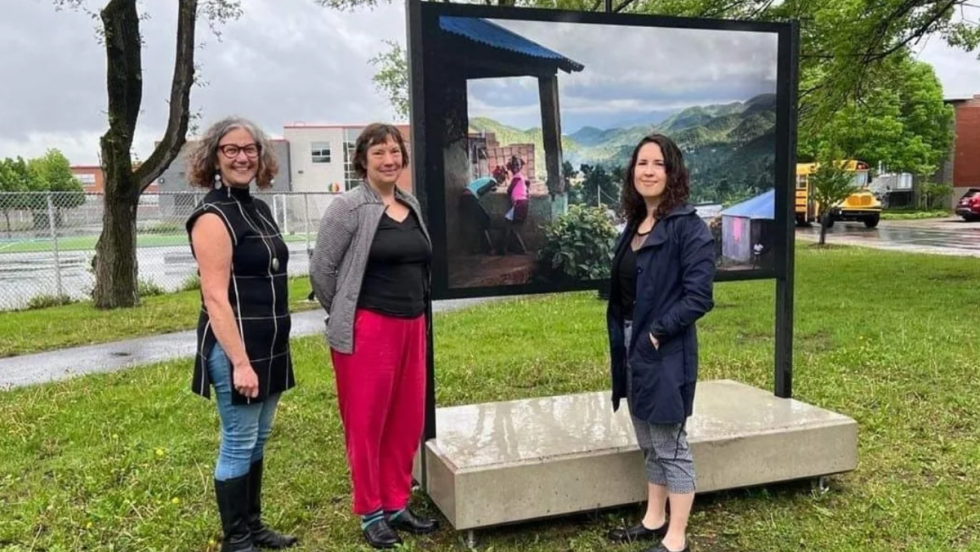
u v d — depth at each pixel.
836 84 10.55
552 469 3.01
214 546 3.02
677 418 2.71
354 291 2.80
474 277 3.38
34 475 3.84
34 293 11.80
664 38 3.62
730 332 7.34
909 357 5.82
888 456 3.87
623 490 3.14
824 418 3.48
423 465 3.30
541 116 3.43
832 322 7.53
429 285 3.10
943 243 18.16
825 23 10.31
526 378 5.72
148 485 3.60
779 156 3.86
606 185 3.55
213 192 2.66
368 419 2.88
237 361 2.62
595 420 3.54
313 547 3.04
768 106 3.82
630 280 2.84
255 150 2.66
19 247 17.05
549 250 3.50
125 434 4.46
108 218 10.26
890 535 3.04
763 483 3.35
